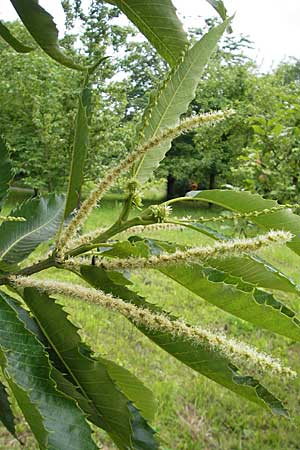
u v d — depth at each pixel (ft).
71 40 19.63
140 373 16.58
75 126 3.02
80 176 3.12
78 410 2.44
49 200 4.21
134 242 3.11
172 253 3.23
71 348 3.16
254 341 19.54
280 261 26.05
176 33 3.59
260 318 3.10
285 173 16.61
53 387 2.48
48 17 3.39
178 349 3.18
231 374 3.16
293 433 14.37
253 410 15.15
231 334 20.15
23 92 40.81
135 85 40.22
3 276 3.24
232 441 14.01
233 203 3.38
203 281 3.07
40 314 3.21
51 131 40.09
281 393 15.71
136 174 3.41
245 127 43.86
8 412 3.35
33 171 42.27
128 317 3.09
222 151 57.98
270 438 14.19
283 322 3.05
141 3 3.48
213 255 2.92
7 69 41.16
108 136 37.29
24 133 41.34
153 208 3.14
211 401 15.51
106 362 3.84
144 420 3.37
